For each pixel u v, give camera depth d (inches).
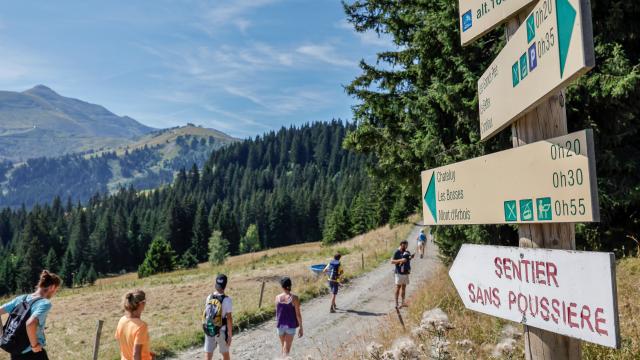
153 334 494.3
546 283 90.0
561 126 96.3
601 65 320.5
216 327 304.2
